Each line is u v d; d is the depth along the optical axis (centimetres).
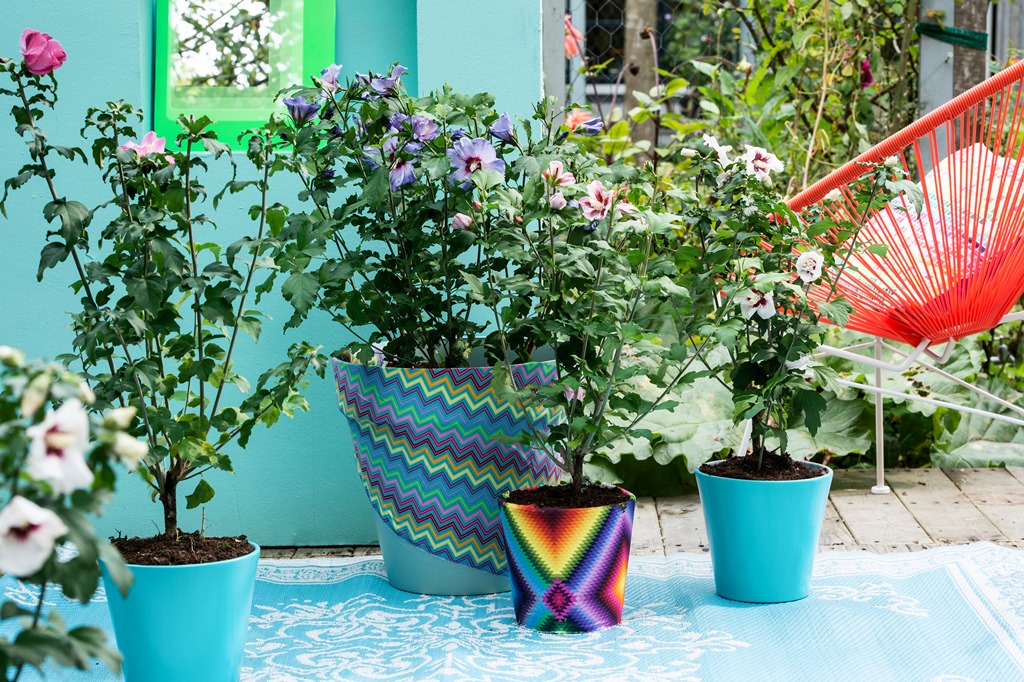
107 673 193
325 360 192
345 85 277
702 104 378
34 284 269
